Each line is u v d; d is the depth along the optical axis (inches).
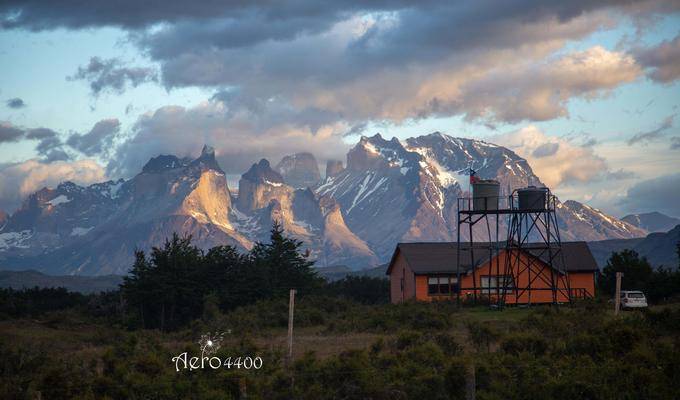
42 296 5172.2
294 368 1616.6
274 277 4756.4
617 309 2208.4
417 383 1509.6
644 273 4286.4
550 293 3929.6
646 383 1496.1
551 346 1873.8
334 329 2898.6
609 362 1601.9
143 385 1537.9
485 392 1467.8
